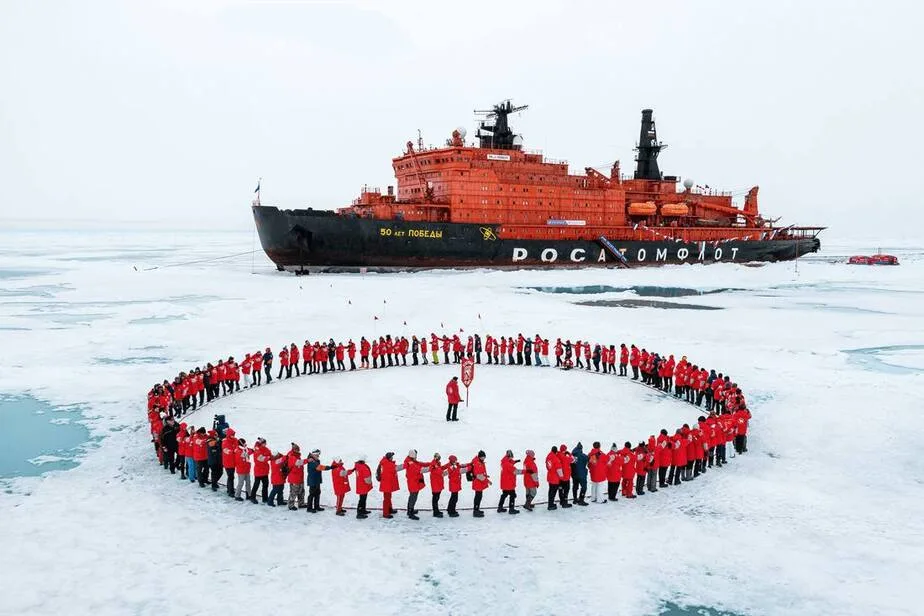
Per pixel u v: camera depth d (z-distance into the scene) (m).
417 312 49.47
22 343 40.25
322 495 18.50
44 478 19.38
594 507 17.88
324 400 27.39
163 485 18.97
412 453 16.89
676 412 26.09
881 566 14.50
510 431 23.30
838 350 39.66
